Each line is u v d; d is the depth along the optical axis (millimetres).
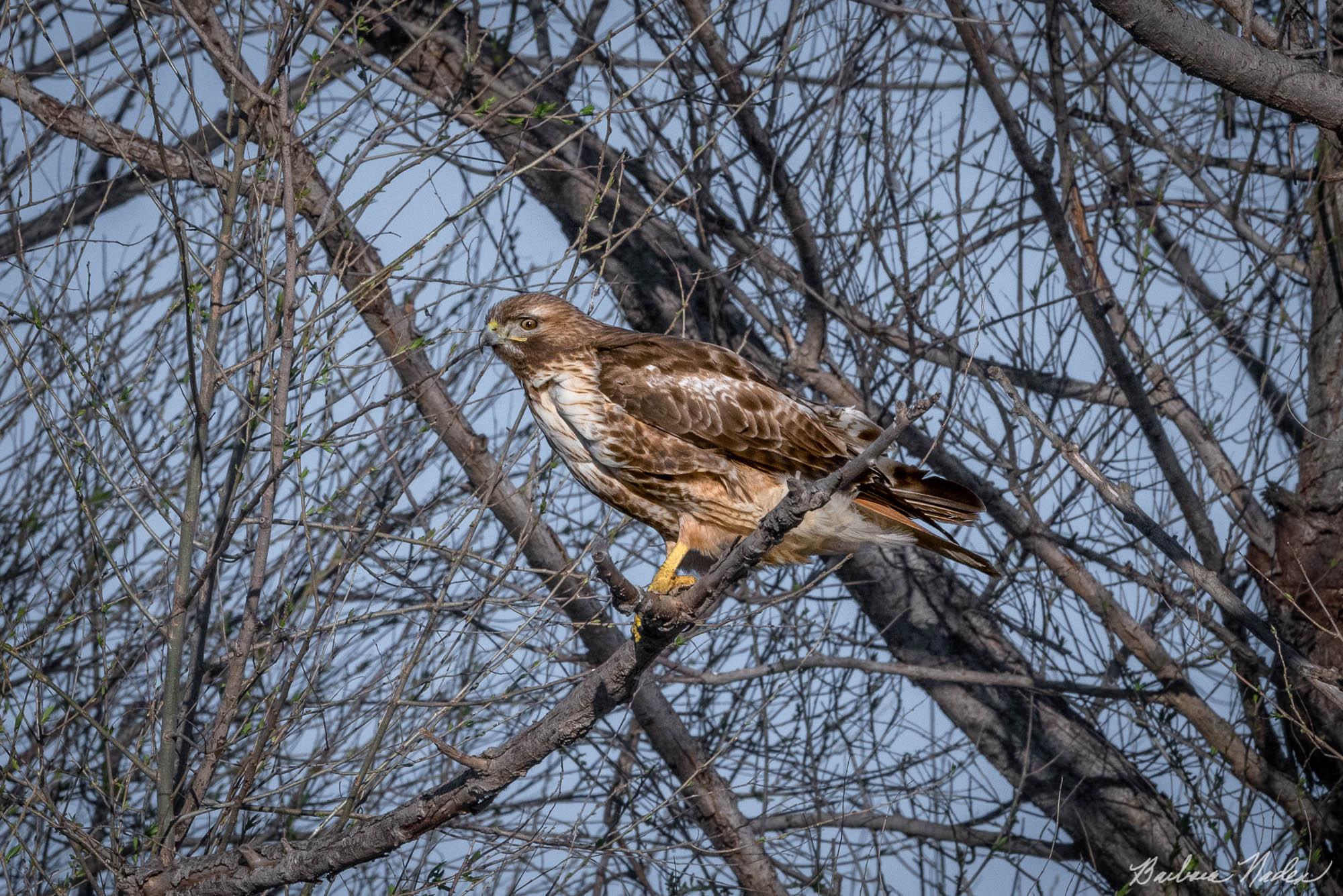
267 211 9305
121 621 11211
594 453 9977
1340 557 11867
